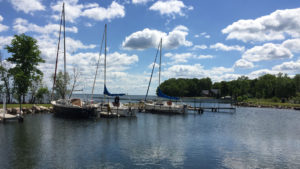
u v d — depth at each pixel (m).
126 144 19.22
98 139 20.84
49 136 21.42
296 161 15.54
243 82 139.88
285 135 25.56
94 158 15.04
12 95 46.84
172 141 20.95
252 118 44.97
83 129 25.89
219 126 31.98
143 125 30.83
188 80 165.75
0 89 44.47
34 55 35.16
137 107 54.84
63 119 33.66
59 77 53.44
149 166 13.83
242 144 20.45
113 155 15.86
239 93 131.00
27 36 34.50
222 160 15.45
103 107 40.38
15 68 33.88
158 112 48.88
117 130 26.02
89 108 34.16
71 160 14.48
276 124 35.66
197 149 18.25
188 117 43.72
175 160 15.19
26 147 17.23
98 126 28.52
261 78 134.88
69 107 34.12
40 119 33.06
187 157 15.92
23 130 24.02
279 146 19.98
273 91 114.19
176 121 36.69
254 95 126.25
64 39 41.97
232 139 22.62
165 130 27.14
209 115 49.41
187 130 27.61
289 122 38.66
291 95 102.88
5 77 44.28
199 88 168.62
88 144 18.80
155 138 22.12
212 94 156.25
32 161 14.05
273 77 129.50
